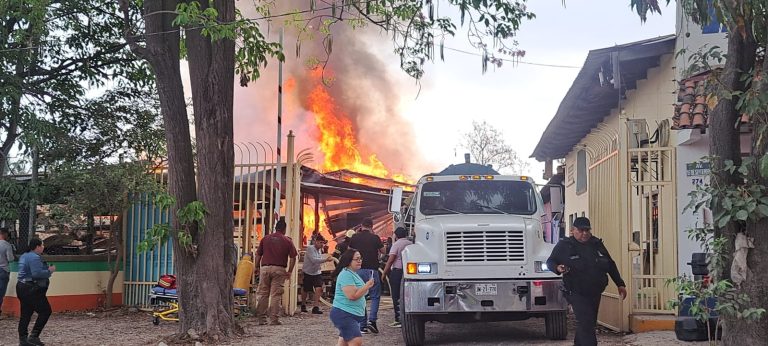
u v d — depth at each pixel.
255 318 14.41
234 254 11.96
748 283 6.87
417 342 10.52
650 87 14.33
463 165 12.52
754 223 6.91
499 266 10.23
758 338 6.83
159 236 11.28
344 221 24.38
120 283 16.19
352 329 8.19
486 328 12.66
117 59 17.03
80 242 17.00
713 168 7.16
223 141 11.71
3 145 15.95
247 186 15.34
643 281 11.53
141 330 12.78
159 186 15.59
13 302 15.24
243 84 13.55
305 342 11.18
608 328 11.61
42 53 16.08
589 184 13.50
